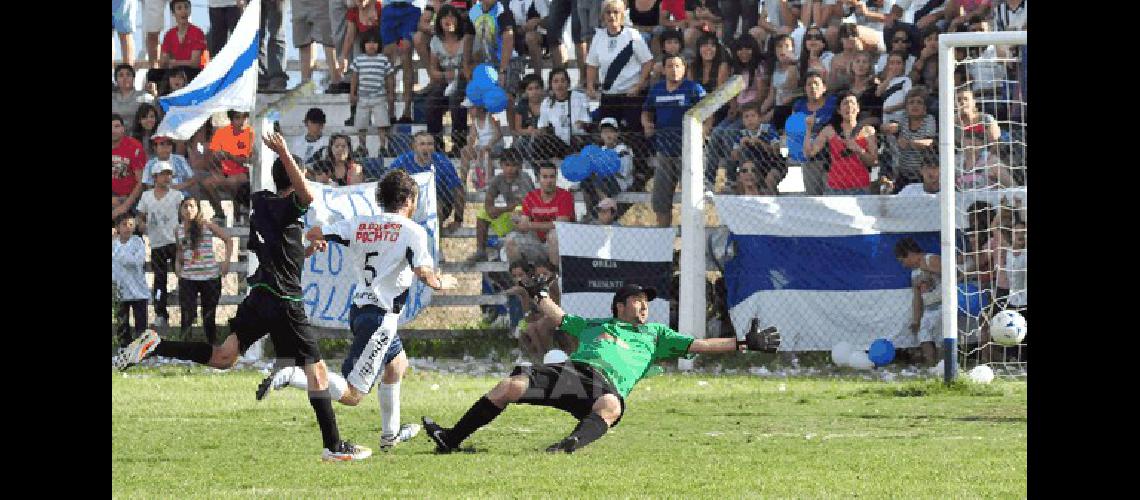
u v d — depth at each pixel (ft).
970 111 199.21
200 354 99.55
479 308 246.88
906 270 200.13
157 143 216.54
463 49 230.48
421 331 217.15
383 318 105.09
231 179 222.89
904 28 209.26
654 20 225.76
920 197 200.44
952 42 168.14
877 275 200.23
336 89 243.60
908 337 199.93
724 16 224.12
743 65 217.15
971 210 195.83
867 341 200.23
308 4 245.65
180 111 211.61
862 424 128.36
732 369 197.88
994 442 113.50
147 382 172.45
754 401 150.51
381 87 233.55
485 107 224.12
